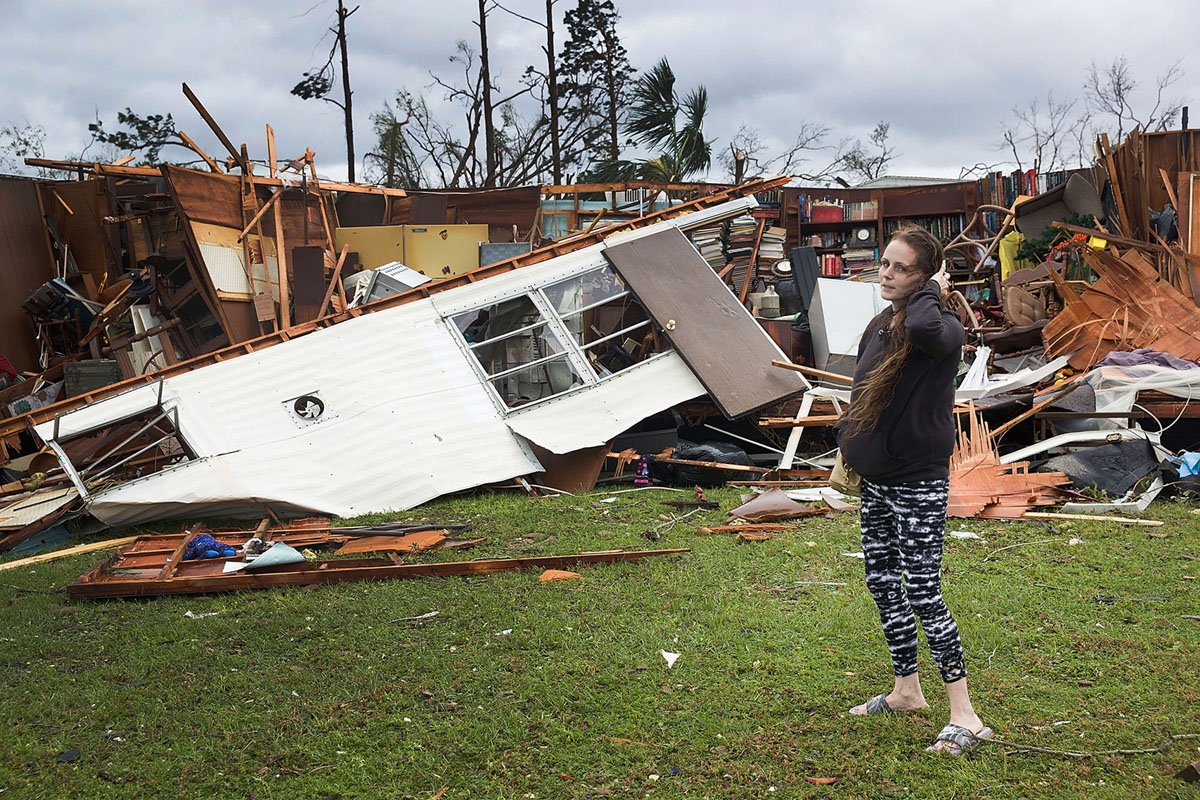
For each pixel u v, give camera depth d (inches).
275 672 169.9
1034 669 156.8
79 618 208.2
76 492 305.3
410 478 318.0
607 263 382.9
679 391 350.3
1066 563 217.5
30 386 454.3
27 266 555.2
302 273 476.7
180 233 493.0
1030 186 665.0
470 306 364.5
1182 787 117.1
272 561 229.8
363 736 143.6
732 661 165.8
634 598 203.0
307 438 322.7
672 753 134.2
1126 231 485.1
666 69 806.5
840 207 714.2
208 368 337.1
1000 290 557.0
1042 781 121.0
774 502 277.6
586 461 338.6
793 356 439.5
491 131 1069.1
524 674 163.8
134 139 1075.3
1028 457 311.9
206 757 139.1
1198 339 359.9
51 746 144.3
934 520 128.3
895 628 137.8
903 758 128.5
